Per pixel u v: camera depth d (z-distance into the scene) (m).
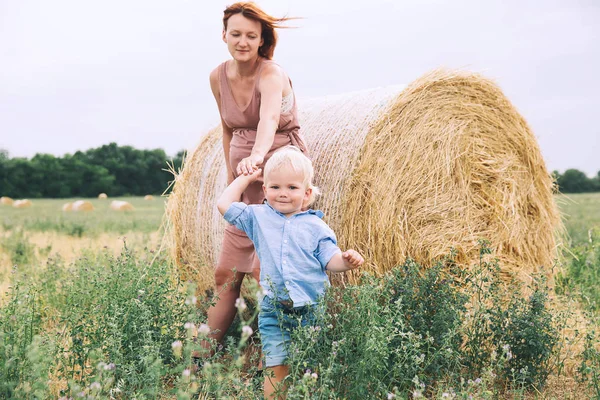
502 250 5.15
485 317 4.01
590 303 5.45
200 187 5.62
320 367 3.13
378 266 4.59
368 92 5.11
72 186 58.53
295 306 3.42
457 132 4.90
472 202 4.96
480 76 5.02
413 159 4.70
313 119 5.03
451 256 4.49
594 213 16.73
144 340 3.47
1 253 8.80
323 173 4.66
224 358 4.32
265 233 3.60
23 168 56.75
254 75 4.16
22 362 3.37
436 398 3.33
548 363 4.03
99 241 10.48
